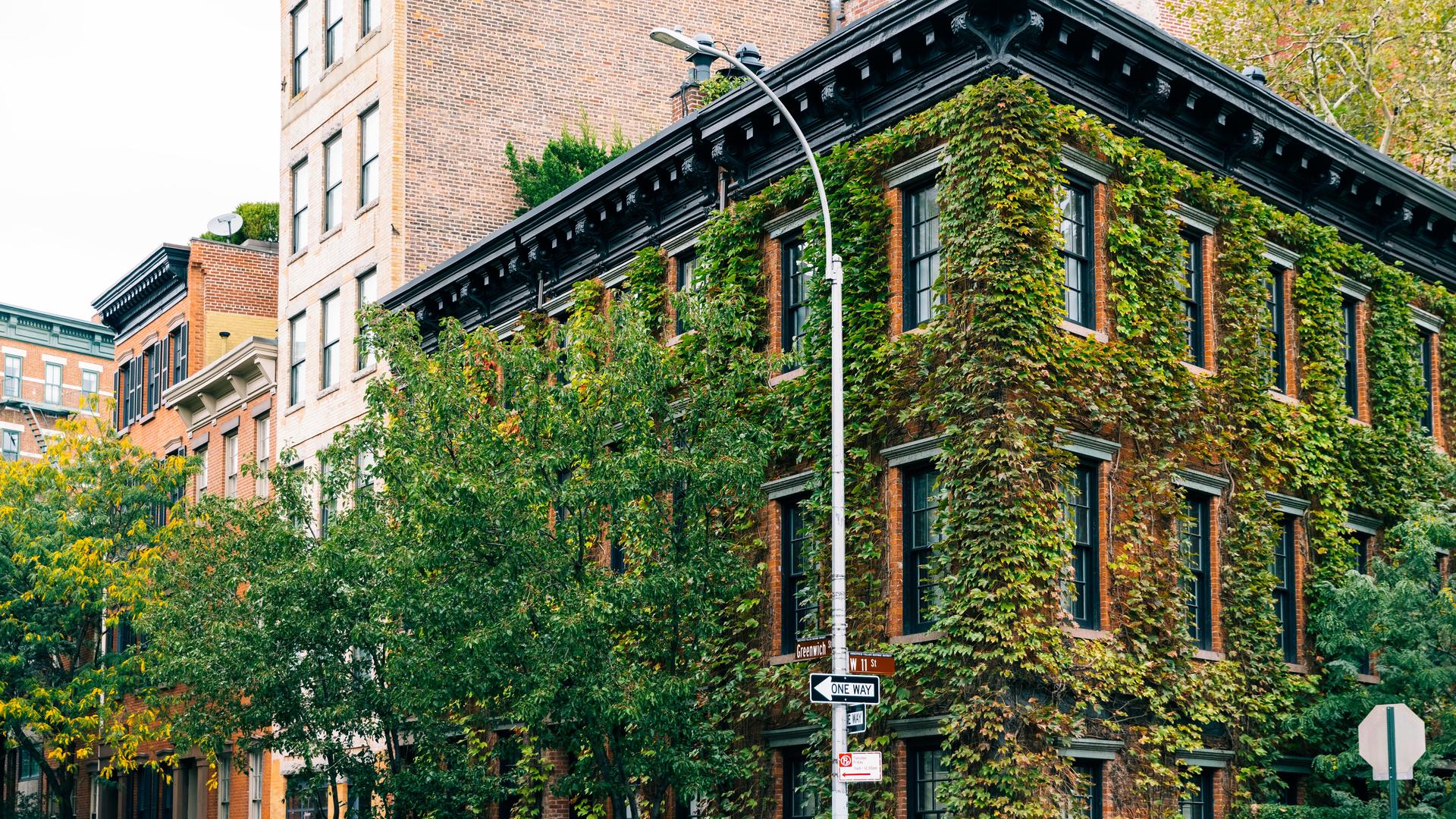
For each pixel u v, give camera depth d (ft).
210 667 100.58
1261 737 87.81
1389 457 101.76
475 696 92.22
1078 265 84.89
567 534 82.89
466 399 85.10
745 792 90.43
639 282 104.22
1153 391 85.35
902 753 81.15
